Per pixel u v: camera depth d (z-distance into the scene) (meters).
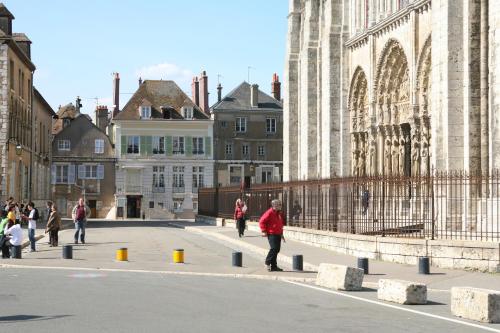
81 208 32.81
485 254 19.84
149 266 22.06
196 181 80.38
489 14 24.98
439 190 25.30
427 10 34.94
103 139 80.25
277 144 83.00
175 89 82.19
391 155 40.19
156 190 79.69
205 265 22.59
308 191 31.31
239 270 20.94
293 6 54.00
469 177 22.53
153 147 79.94
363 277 17.86
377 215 24.73
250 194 43.75
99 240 35.38
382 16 40.88
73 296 15.22
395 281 14.87
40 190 65.94
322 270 17.61
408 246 21.88
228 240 35.22
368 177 25.22
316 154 49.12
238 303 14.34
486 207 22.12
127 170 79.50
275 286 17.58
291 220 33.69
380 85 40.84
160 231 45.59
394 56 39.56
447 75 28.48
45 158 68.31
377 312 13.41
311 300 14.98
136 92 81.50
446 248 20.78
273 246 20.64
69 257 24.56
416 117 36.19
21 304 14.02
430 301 15.16
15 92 51.50
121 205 78.94
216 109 81.94
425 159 35.56
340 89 45.22
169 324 11.76
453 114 28.45
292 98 53.81
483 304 12.45
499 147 23.86
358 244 24.50
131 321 12.05
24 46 58.69
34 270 21.17
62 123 93.94
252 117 82.75
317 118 48.94
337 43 45.28
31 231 28.58
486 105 27.12
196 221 63.72
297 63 53.91
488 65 26.83
